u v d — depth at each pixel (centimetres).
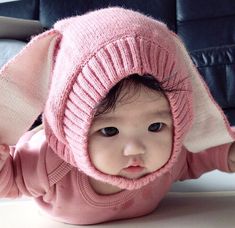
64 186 42
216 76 107
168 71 35
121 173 36
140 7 128
